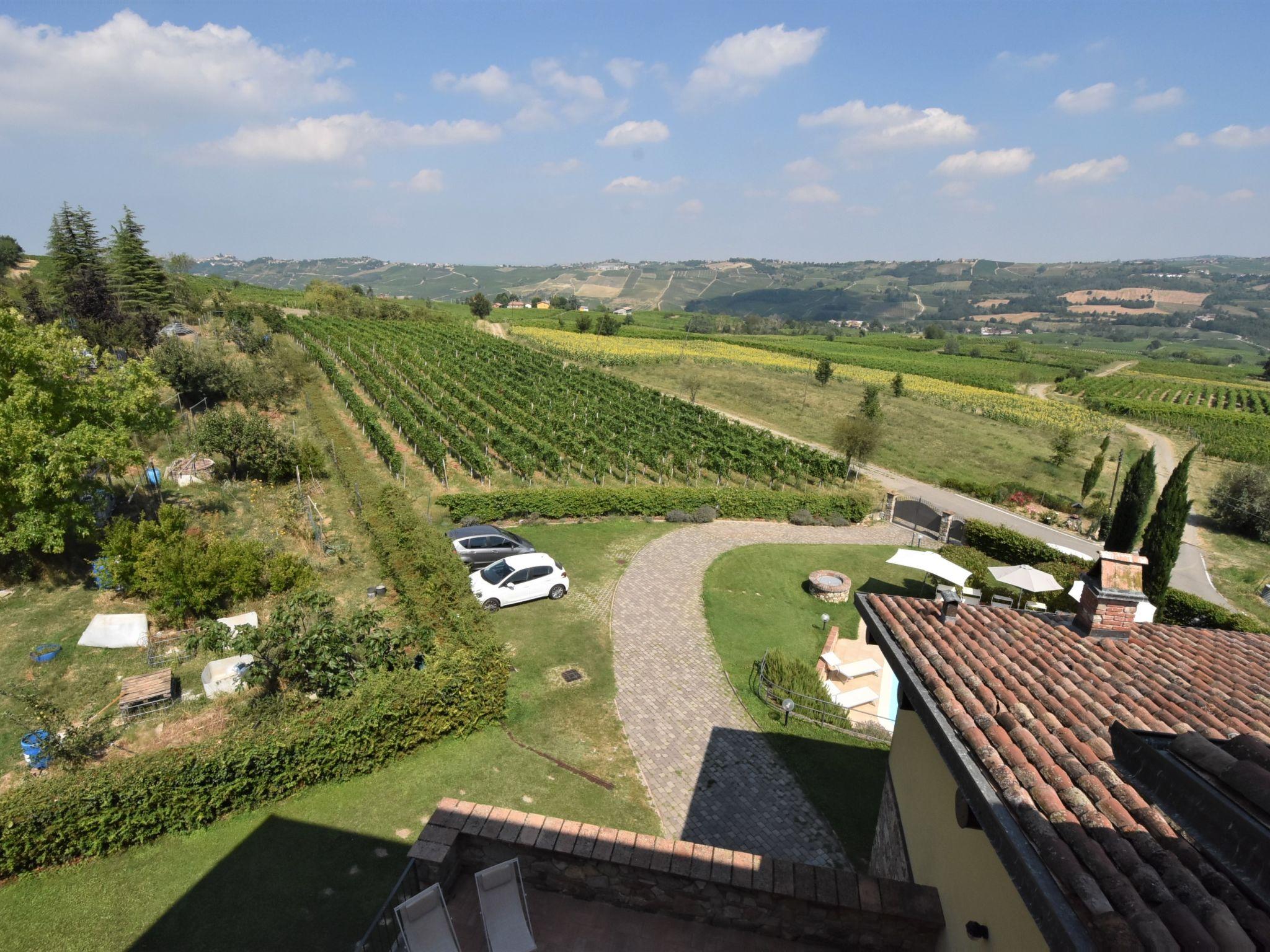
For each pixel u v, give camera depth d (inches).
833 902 251.4
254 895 376.2
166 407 908.0
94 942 343.0
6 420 685.3
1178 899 149.6
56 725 499.2
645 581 898.7
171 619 671.1
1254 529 1433.3
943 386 3240.7
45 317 1797.5
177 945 343.3
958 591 886.4
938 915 252.1
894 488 1611.7
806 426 2224.4
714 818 485.4
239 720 504.1
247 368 1672.0
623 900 271.4
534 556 810.2
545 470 1418.6
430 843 268.2
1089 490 1512.1
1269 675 315.6
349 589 780.6
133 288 2153.1
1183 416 2721.5
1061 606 901.8
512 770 506.6
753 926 262.7
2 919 353.7
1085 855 175.2
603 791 496.7
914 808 329.4
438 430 1528.1
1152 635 365.1
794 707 613.3
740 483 1504.7
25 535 689.6
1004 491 1567.4
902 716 376.5
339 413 1697.8
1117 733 173.8
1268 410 3230.8
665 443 1652.3
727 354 3740.2
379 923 260.8
